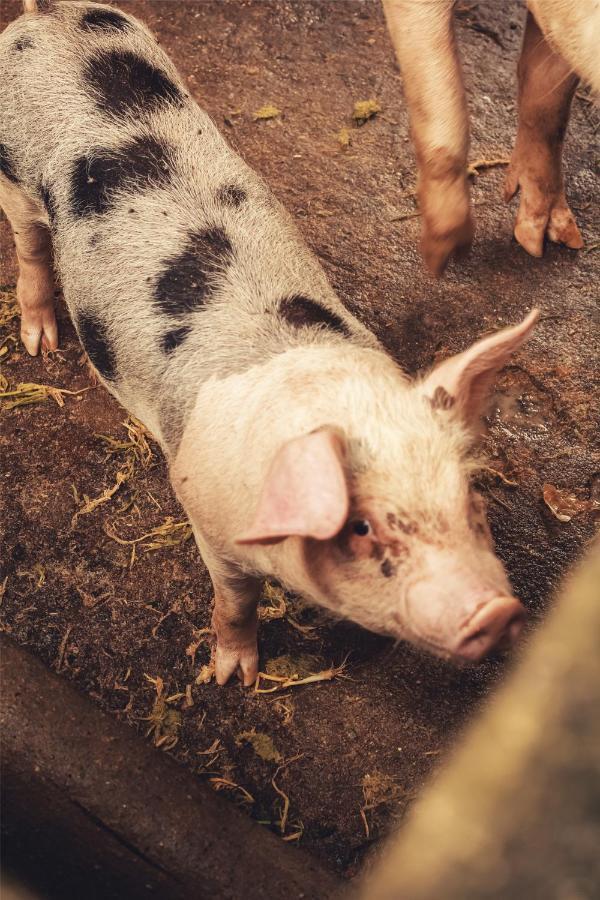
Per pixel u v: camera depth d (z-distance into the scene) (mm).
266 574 1419
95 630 1652
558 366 1875
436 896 564
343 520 1160
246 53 2271
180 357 1448
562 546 1724
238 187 1543
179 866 1357
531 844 565
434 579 1222
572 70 1644
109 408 1834
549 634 644
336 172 2096
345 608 1301
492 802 584
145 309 1478
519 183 1979
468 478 1296
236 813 1408
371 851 1503
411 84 1693
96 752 1397
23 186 1623
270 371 1394
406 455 1260
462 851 573
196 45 2283
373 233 2020
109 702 1601
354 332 1472
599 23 1540
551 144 1913
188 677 1623
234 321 1446
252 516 1359
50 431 1812
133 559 1706
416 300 1943
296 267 1508
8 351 1885
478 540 1255
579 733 590
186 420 1433
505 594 1213
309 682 1615
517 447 1805
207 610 1673
